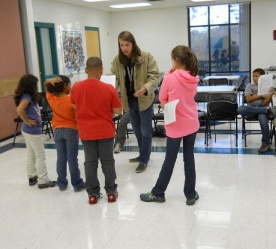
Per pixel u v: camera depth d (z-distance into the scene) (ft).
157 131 19.49
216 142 17.85
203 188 11.85
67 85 11.46
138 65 12.89
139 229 9.33
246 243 8.43
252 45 37.06
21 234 9.37
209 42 38.83
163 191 10.82
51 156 16.62
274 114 15.60
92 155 10.80
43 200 11.51
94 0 30.42
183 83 9.53
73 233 9.30
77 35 33.55
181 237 8.83
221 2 35.70
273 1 35.50
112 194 11.09
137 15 39.70
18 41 22.22
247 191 11.47
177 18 38.65
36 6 27.25
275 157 14.84
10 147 18.85
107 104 10.34
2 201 11.57
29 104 11.80
